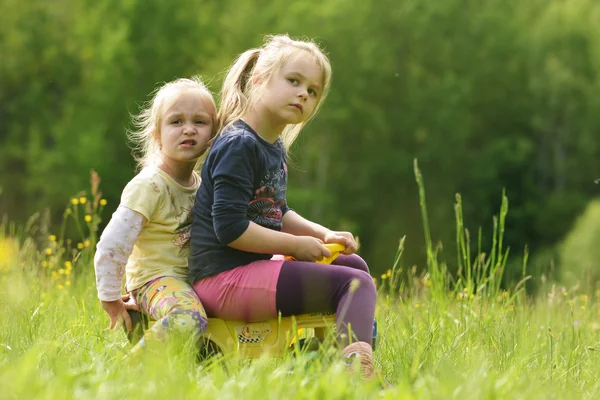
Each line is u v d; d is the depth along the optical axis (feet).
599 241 127.24
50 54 192.13
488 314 24.41
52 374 15.02
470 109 202.08
